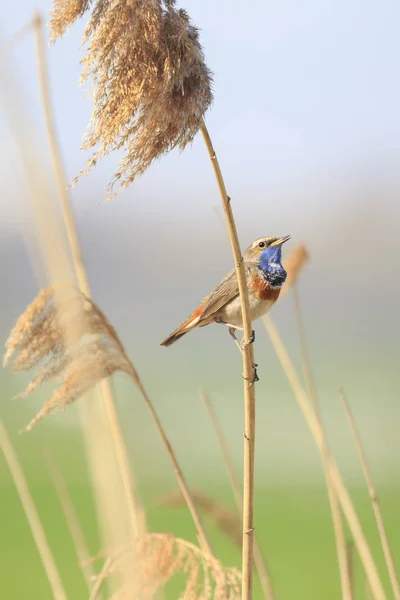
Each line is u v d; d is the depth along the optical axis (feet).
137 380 22.43
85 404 27.86
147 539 20.11
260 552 26.37
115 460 27.32
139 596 19.74
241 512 27.35
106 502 26.71
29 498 27.89
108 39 18.71
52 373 21.33
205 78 19.16
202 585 19.93
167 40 18.78
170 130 18.85
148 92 18.62
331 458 27.71
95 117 18.84
